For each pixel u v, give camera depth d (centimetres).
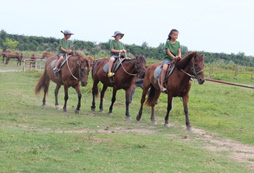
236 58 5647
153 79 1149
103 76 1322
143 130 1038
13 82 2052
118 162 666
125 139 837
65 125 1020
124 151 747
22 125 979
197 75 1023
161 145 820
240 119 1307
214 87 2414
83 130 971
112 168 623
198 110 1450
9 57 3888
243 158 782
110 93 1748
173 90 1083
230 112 1434
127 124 1120
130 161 677
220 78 2998
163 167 654
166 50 1119
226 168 688
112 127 1052
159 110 1381
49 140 779
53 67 1293
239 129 1112
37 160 638
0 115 1091
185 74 1047
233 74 3362
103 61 1362
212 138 980
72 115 1190
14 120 1033
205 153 793
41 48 5672
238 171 675
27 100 1448
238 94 2041
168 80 1090
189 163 698
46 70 1354
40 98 1543
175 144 838
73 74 1230
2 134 787
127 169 626
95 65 1391
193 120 1234
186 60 1034
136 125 1113
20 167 596
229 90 2245
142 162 679
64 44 1305
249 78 3056
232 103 1692
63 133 860
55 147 736
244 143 938
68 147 741
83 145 765
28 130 895
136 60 1192
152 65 1201
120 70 1241
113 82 1266
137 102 1602
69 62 1239
